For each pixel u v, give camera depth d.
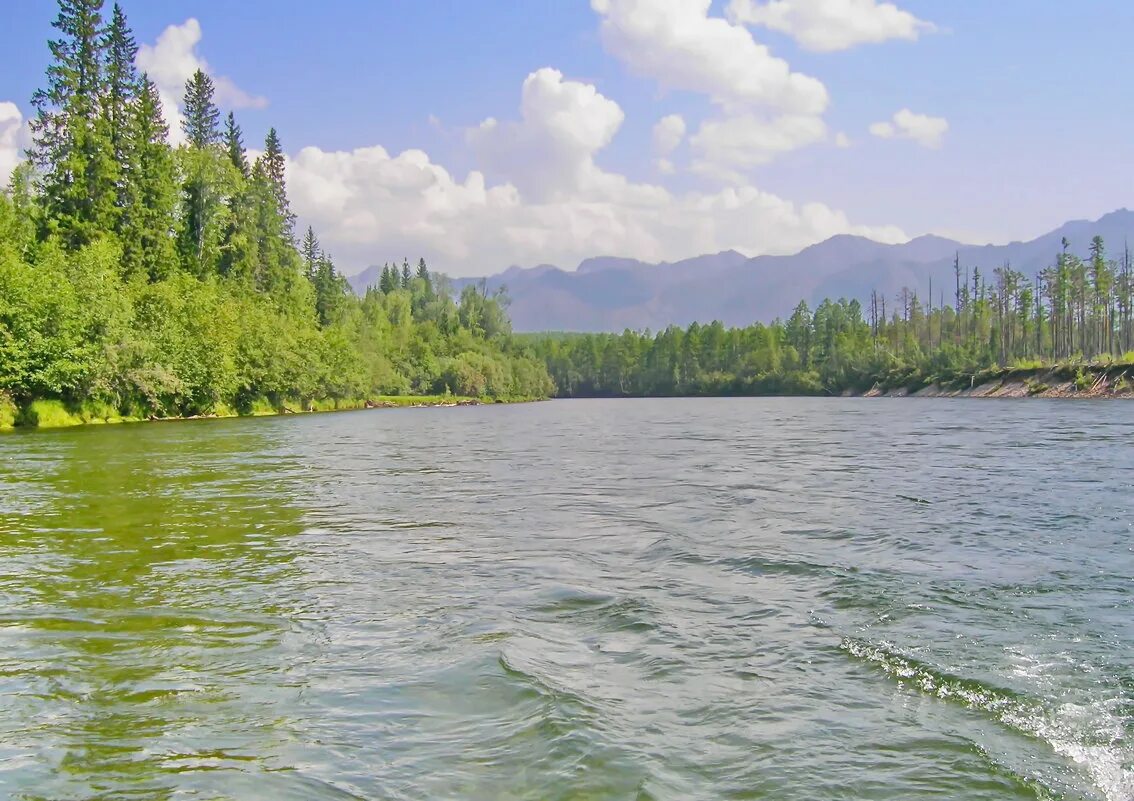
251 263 93.12
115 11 74.69
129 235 73.44
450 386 149.75
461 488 18.94
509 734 5.23
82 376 51.16
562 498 17.05
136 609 8.26
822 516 14.39
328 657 6.75
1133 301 124.38
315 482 20.16
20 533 12.70
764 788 4.55
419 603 8.50
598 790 4.51
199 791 4.53
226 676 6.32
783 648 7.00
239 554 11.12
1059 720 5.49
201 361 66.56
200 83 96.62
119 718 5.52
